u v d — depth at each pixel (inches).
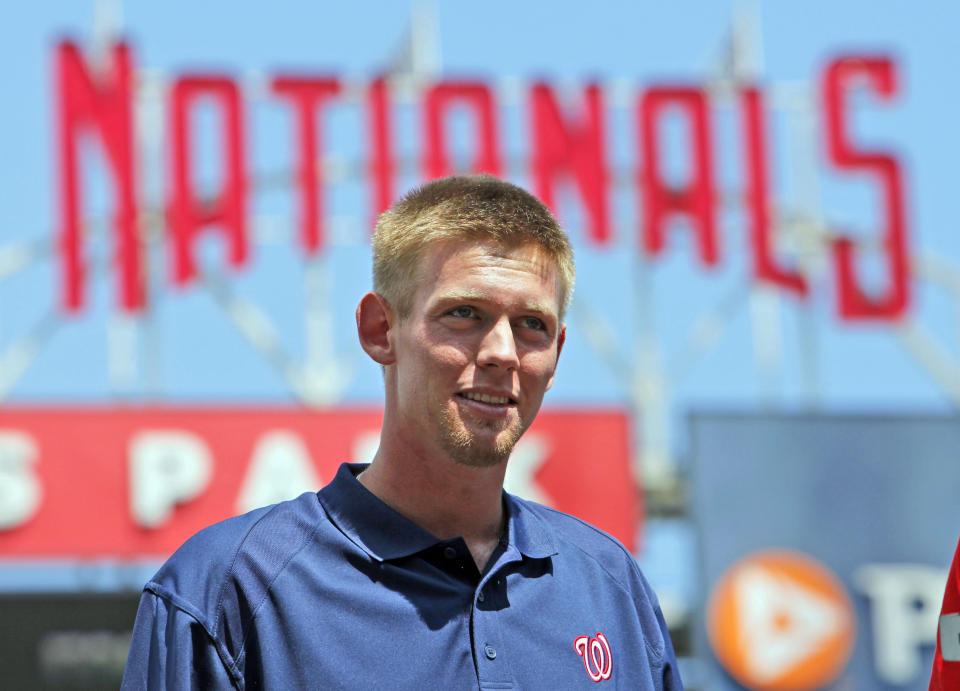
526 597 159.3
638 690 161.6
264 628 152.1
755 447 718.5
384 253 162.9
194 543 158.4
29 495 665.6
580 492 691.4
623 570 170.1
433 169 749.9
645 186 769.6
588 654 159.0
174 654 151.1
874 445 727.1
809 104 799.1
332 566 155.4
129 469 673.0
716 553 703.1
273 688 149.9
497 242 158.1
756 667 693.9
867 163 780.6
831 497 718.5
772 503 713.0
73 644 679.1
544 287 159.3
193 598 153.7
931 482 725.9
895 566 714.2
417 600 154.4
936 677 166.4
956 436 731.4
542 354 159.5
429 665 151.1
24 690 673.6
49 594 676.1
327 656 150.4
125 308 703.7
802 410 727.1
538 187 760.3
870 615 706.8
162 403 680.4
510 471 688.4
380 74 832.3
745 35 821.9
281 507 161.0
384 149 748.0
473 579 157.6
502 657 153.6
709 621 697.6
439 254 158.2
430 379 156.9
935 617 710.5
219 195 725.3
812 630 701.3
